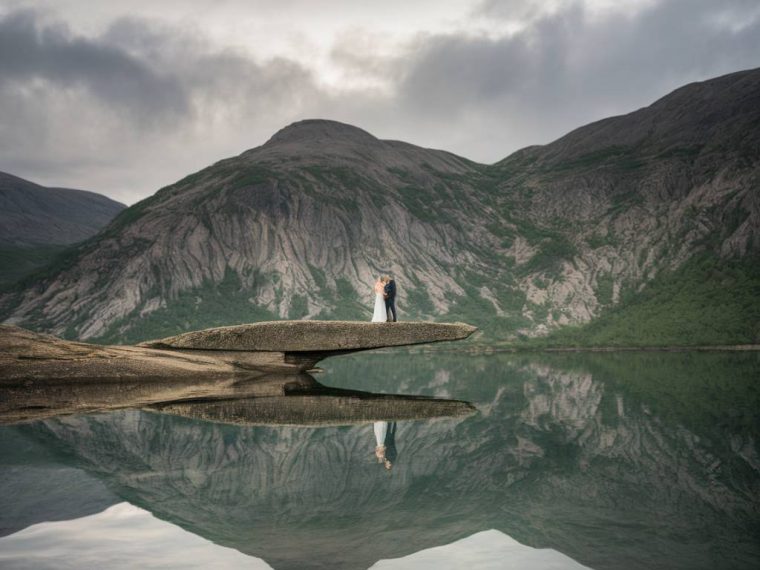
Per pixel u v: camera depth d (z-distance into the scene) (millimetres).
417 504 6105
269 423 11617
